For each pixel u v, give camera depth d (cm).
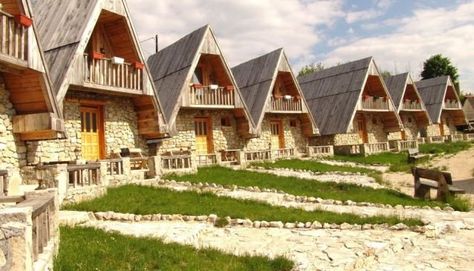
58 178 1195
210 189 1537
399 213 1230
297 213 1188
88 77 1619
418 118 4306
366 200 1442
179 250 779
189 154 1981
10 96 1366
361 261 797
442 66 6794
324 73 3878
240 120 2620
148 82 1908
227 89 2461
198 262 723
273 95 2861
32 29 1266
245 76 3089
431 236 999
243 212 1166
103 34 1853
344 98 3403
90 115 1825
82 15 1652
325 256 816
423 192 1533
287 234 998
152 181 1631
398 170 2339
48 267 538
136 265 657
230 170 2106
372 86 3659
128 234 890
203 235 991
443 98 4409
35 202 539
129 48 1872
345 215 1164
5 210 424
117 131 1908
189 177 1777
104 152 1831
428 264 796
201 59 2467
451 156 2681
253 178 1866
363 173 2228
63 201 1191
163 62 2578
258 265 738
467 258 827
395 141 3519
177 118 2322
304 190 1653
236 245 905
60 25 1697
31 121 1354
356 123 3591
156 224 1055
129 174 1598
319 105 3584
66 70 1493
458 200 1420
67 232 843
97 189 1330
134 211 1127
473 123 5834
